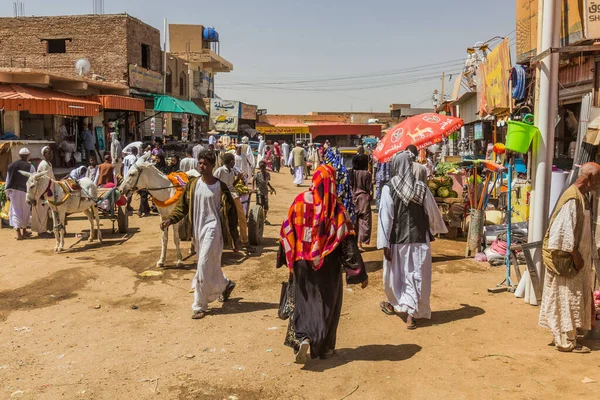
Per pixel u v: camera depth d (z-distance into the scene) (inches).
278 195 804.6
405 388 187.5
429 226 249.8
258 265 366.0
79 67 948.0
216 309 279.3
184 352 224.1
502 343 224.8
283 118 2541.8
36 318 268.2
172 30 1930.4
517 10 466.3
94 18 1127.6
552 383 185.8
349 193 390.9
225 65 1975.9
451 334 237.5
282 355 219.1
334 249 199.8
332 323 209.3
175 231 357.1
